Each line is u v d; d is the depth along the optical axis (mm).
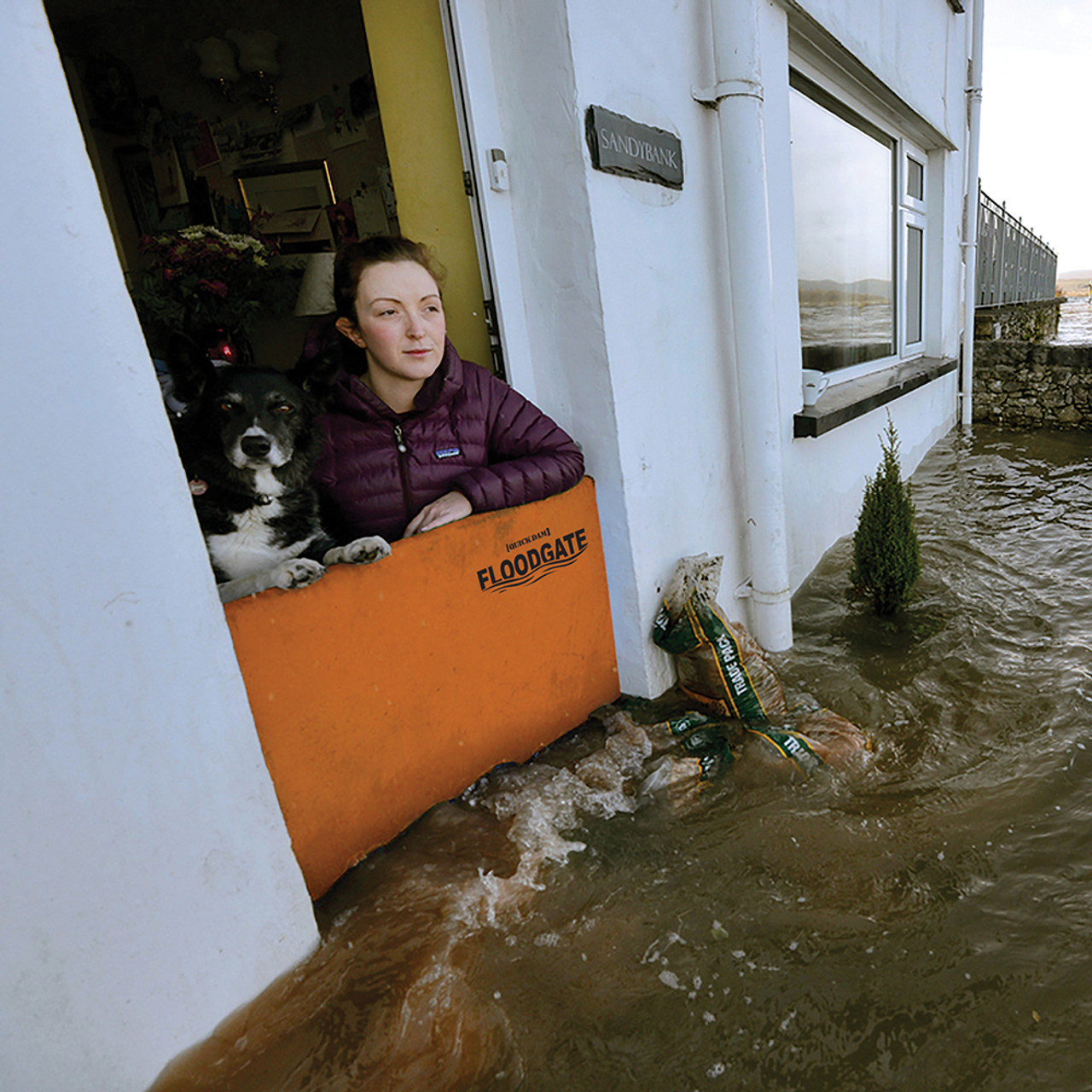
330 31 3713
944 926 1783
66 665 1307
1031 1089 1386
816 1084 1434
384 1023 1591
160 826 1467
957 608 3695
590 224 2455
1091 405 8000
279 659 1798
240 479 1917
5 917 1259
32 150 1204
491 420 2523
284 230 4098
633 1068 1488
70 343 1273
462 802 2312
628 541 2775
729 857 2061
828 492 4738
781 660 3367
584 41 2350
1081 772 2344
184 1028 1541
